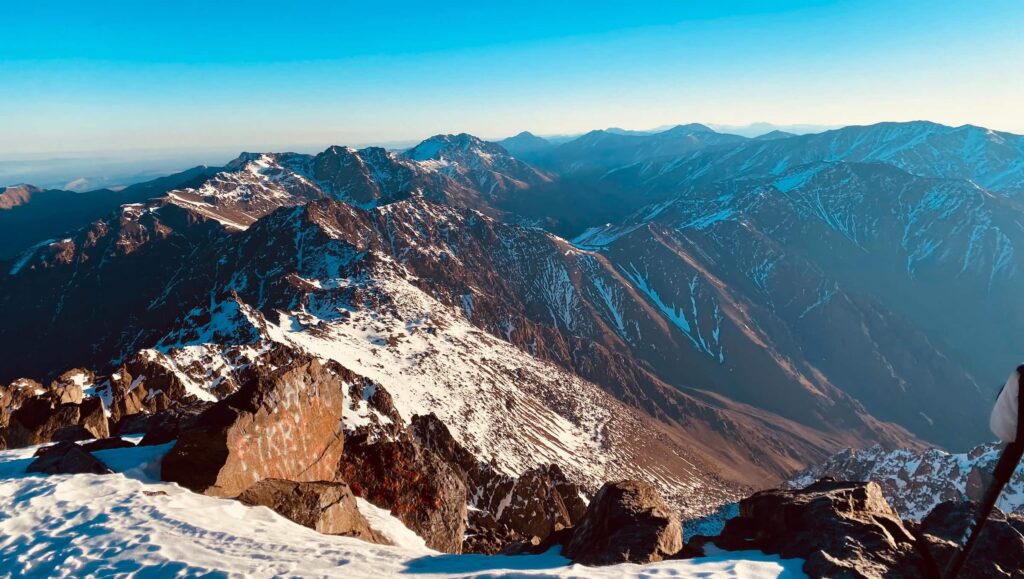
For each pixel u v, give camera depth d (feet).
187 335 493.36
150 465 62.95
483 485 250.78
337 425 82.84
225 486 60.23
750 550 40.73
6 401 143.64
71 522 50.06
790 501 43.21
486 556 45.01
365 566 41.45
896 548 37.01
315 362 79.92
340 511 64.44
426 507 95.09
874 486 45.93
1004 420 17.46
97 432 123.13
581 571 36.73
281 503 59.88
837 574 33.86
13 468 66.13
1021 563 35.99
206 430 62.44
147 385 263.70
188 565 41.11
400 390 534.78
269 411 68.59
